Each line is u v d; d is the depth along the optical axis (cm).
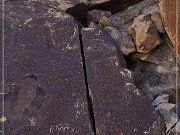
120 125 238
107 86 252
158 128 240
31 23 278
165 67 283
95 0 317
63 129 236
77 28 277
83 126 237
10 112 242
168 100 268
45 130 236
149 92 277
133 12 306
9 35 271
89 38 274
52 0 296
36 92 248
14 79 253
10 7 285
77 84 252
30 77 254
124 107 244
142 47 280
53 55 264
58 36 273
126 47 284
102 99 247
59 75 255
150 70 286
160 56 286
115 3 318
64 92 248
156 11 291
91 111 245
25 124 238
